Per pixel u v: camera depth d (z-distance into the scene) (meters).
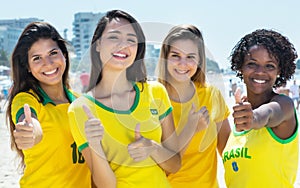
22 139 2.41
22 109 2.70
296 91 19.36
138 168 2.58
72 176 2.80
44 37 2.92
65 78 3.09
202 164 3.21
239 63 3.01
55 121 2.81
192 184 3.19
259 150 2.78
